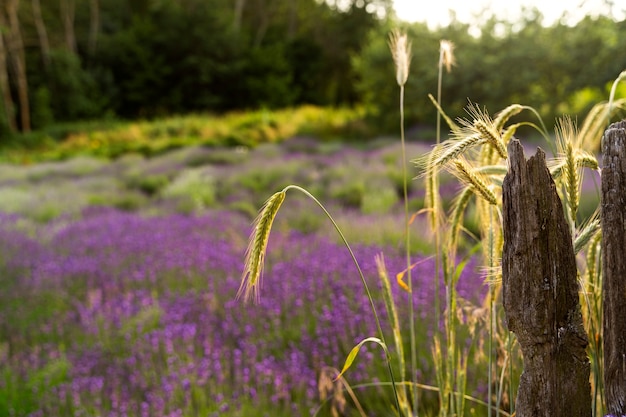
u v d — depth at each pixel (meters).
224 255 6.58
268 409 3.39
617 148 1.34
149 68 37.38
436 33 20.25
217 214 10.09
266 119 24.53
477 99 18.98
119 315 5.00
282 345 4.28
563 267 1.38
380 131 21.22
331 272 5.33
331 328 4.09
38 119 33.19
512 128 1.84
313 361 3.86
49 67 35.22
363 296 4.48
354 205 11.08
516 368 2.14
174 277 6.02
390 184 11.66
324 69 43.47
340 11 42.97
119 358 4.26
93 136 25.75
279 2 47.12
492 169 1.65
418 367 3.47
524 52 17.84
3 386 3.92
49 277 6.23
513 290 1.41
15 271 6.64
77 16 41.53
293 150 18.31
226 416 3.33
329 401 3.35
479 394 2.88
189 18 38.09
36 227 9.46
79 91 35.56
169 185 13.65
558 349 1.39
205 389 3.63
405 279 4.79
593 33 17.41
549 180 1.37
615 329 1.37
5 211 10.99
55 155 22.02
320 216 9.56
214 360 3.95
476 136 1.51
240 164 15.80
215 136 22.30
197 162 16.44
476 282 4.37
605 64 17.50
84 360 4.23
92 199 12.34
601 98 17.91
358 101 42.56
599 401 1.62
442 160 1.49
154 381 3.86
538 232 1.37
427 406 3.14
